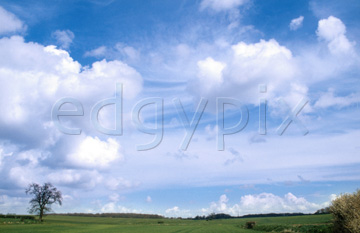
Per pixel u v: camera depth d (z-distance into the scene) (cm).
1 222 8212
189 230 6431
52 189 9675
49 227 7175
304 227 3800
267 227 5525
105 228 7400
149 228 7512
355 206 2103
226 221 12450
